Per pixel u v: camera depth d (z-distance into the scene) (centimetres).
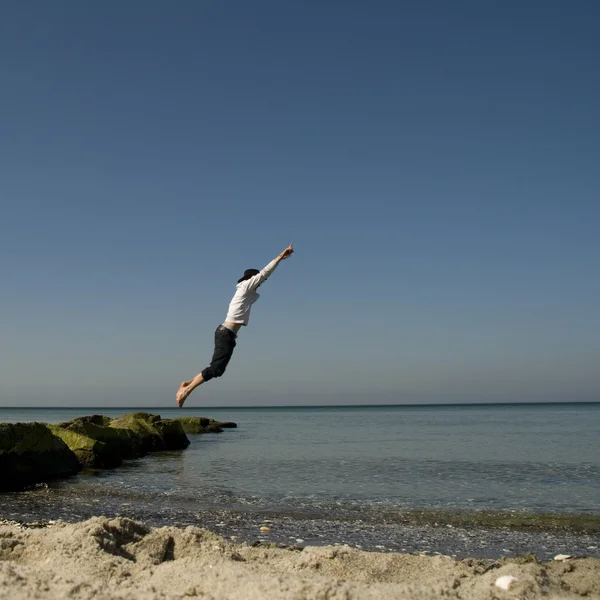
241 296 968
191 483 2216
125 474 2459
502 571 814
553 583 788
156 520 1548
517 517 1608
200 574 752
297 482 2239
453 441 4188
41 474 2233
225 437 4859
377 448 3644
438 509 1719
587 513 1656
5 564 721
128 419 3606
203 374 950
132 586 710
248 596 666
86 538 869
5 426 2161
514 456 3075
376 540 1350
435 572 877
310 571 870
